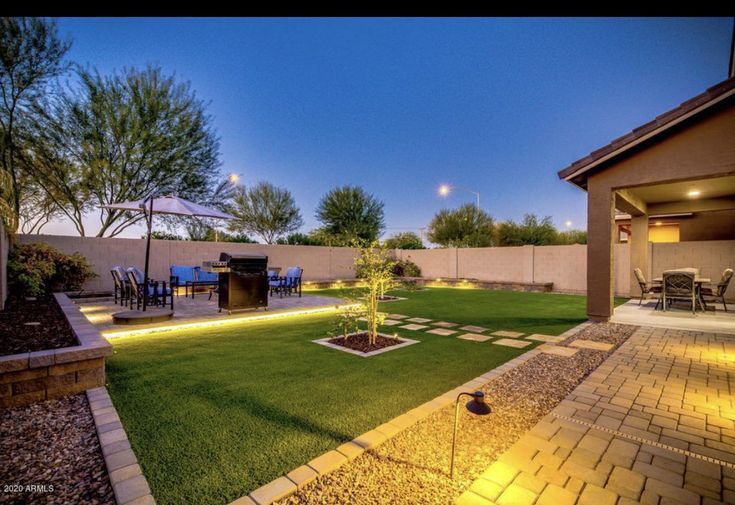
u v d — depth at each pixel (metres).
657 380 3.73
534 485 1.99
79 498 1.84
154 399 3.16
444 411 2.94
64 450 2.32
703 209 10.29
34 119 10.66
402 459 2.23
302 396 3.25
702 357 4.59
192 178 13.77
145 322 6.18
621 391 3.42
